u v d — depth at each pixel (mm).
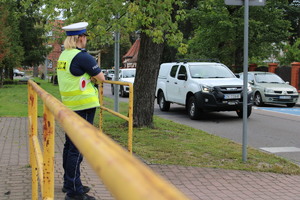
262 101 19922
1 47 30641
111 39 10766
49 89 29141
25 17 38438
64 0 8992
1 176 5395
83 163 6203
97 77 4215
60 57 4332
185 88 14211
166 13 8375
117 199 541
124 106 16594
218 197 5020
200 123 12852
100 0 8375
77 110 4215
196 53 33062
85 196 4219
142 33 9688
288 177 6156
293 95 19656
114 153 605
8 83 39656
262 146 9047
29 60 40094
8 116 12609
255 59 32656
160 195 490
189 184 5520
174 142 8328
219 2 28688
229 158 7152
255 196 5141
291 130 11523
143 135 8992
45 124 2166
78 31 4270
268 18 30062
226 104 13102
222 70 14594
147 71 9961
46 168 2145
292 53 32500
